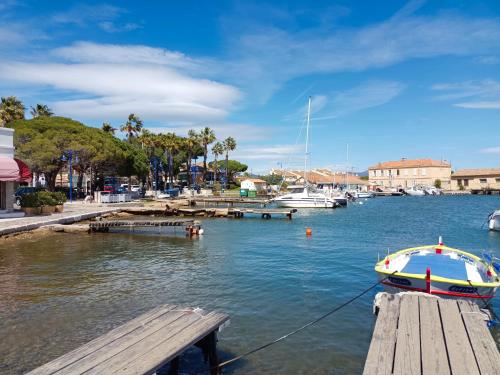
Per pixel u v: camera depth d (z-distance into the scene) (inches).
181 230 1146.0
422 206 2822.3
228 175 4859.7
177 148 3334.2
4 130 1133.7
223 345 362.0
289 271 665.6
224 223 1498.5
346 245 972.6
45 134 1828.2
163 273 642.8
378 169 6008.9
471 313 309.1
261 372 311.9
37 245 896.3
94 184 2358.5
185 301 491.5
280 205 2345.0
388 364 230.1
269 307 472.4
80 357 247.3
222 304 481.7
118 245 928.3
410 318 299.4
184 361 326.3
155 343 265.9
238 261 749.9
